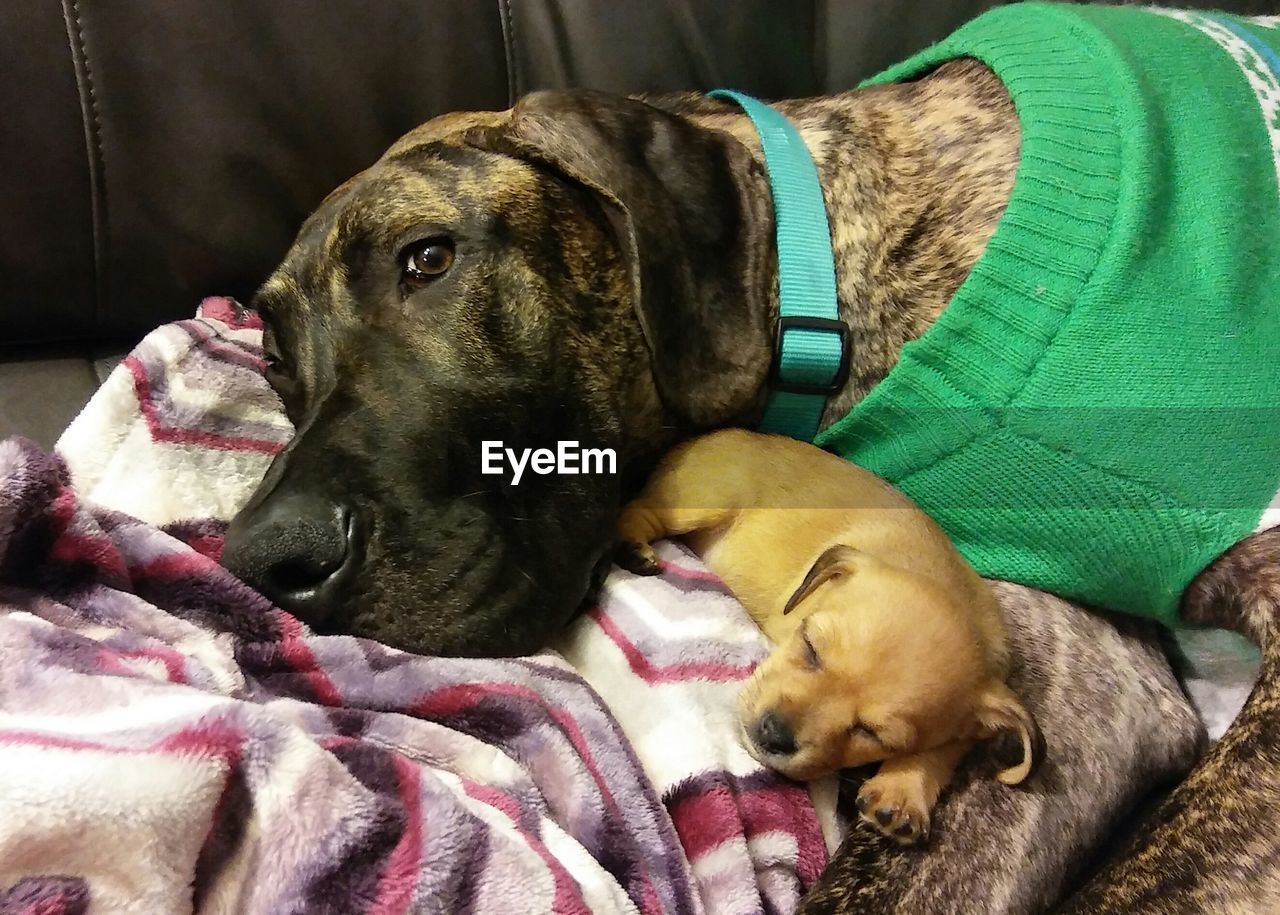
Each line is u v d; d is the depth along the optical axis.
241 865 0.26
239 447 0.42
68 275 0.51
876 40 0.60
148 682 0.28
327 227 0.42
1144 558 0.38
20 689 0.28
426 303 0.40
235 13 0.50
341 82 0.52
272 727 0.27
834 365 0.44
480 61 0.54
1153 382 0.37
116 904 0.24
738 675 0.38
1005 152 0.43
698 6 0.56
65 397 0.51
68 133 0.48
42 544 0.33
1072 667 0.40
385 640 0.35
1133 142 0.38
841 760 0.37
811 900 0.33
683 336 0.43
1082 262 0.38
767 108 0.48
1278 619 0.37
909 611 0.38
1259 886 0.32
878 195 0.45
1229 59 0.43
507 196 0.41
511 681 0.33
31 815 0.23
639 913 0.28
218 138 0.51
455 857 0.26
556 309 0.41
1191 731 0.40
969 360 0.39
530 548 0.38
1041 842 0.36
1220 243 0.38
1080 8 0.48
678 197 0.43
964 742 0.38
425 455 0.37
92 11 0.48
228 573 0.34
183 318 0.54
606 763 0.32
